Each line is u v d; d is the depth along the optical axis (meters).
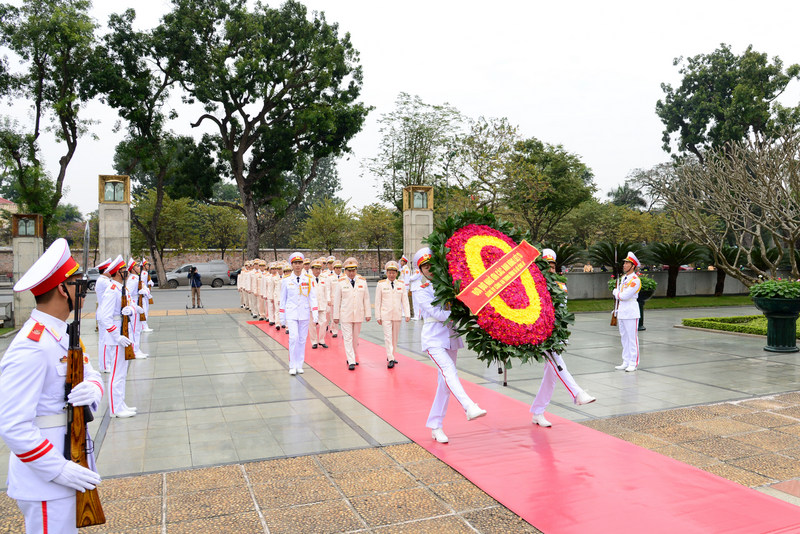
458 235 5.61
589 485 4.45
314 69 31.03
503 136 26.23
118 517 4.04
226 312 19.48
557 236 44.06
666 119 39.06
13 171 25.45
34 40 24.36
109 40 28.83
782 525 3.76
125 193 16.47
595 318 17.34
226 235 44.75
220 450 5.47
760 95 33.72
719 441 5.63
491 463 4.96
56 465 2.42
